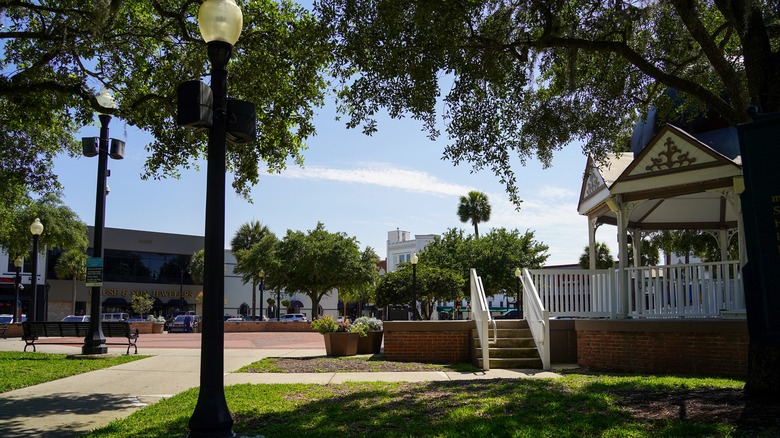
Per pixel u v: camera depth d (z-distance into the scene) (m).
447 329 14.69
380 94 10.95
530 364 13.13
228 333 35.06
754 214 4.21
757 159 4.23
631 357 12.13
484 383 10.21
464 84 11.09
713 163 11.56
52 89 11.75
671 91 14.02
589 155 14.36
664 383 9.29
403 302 37.72
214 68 5.87
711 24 12.31
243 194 13.86
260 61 12.53
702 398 7.71
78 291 56.91
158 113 13.45
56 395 10.08
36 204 41.00
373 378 11.56
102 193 16.33
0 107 14.12
